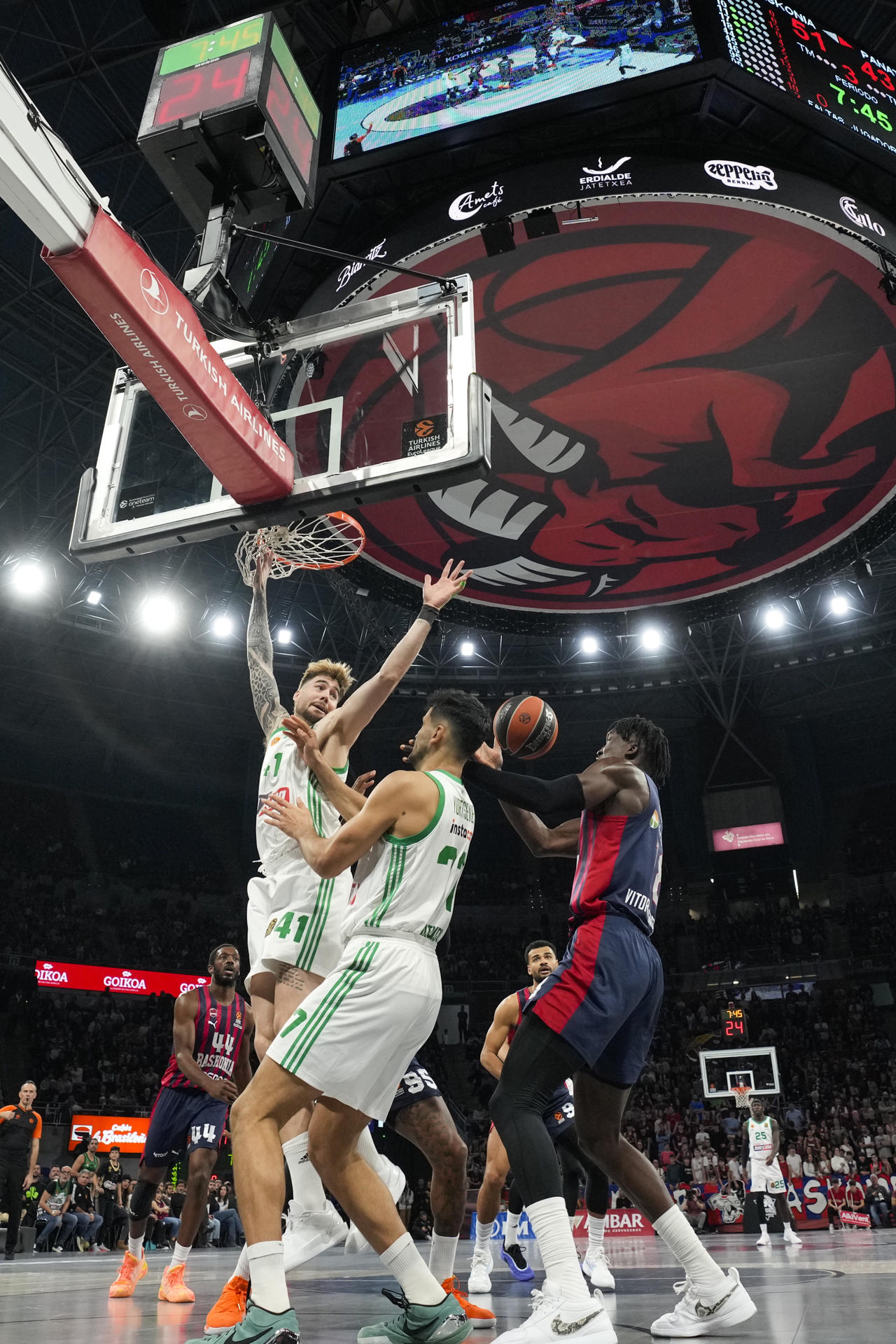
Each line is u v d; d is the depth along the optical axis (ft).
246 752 110.01
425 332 15.64
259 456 14.35
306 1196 11.37
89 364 64.13
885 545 80.18
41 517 75.36
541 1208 8.68
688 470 44.01
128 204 57.06
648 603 52.11
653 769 11.51
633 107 33.86
